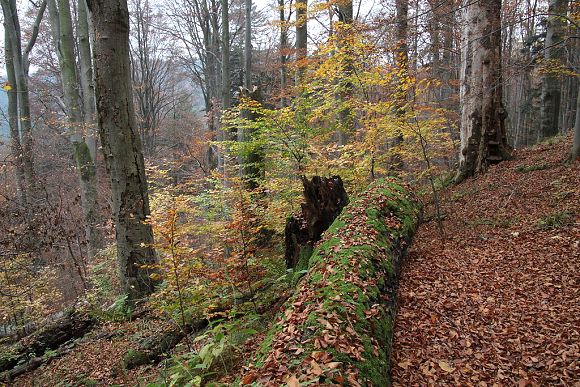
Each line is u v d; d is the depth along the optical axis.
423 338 3.91
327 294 3.43
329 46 8.69
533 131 16.45
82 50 11.85
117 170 6.50
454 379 3.31
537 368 3.43
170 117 38.38
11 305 8.24
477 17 9.77
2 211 9.05
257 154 9.48
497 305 4.50
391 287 4.28
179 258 4.86
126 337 5.72
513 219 7.18
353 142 9.03
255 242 7.51
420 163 13.16
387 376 2.92
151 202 8.59
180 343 5.03
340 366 2.50
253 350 3.90
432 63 16.12
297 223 6.27
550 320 4.09
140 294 6.61
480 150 10.46
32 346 6.25
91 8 6.16
